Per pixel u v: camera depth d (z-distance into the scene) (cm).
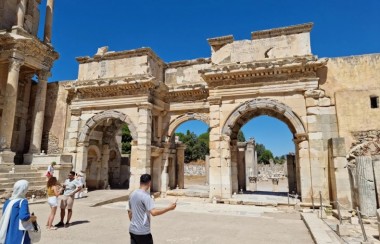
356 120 1894
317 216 1498
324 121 1936
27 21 2773
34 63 2603
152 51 2494
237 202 2022
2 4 2600
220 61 2253
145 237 593
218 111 2164
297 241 1048
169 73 2764
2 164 2073
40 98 2650
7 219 554
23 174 2044
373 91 1906
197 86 2559
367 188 1469
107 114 2494
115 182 3397
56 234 1056
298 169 2177
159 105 2584
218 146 2127
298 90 2003
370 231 1202
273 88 2061
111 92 2492
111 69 2548
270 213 1714
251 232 1188
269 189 3853
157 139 2611
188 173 6662
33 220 588
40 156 2327
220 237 1088
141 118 2347
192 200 2358
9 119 2317
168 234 1123
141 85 2375
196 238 1065
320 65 1962
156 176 2594
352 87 1944
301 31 2094
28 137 2772
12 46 2425
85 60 2642
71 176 1255
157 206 1950
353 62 1981
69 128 2567
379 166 1595
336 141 1752
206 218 1498
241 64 2103
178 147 3131
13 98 2359
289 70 2023
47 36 2850
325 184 1850
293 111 2002
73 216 1442
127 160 3603
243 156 2964
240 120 2445
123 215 1516
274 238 1089
